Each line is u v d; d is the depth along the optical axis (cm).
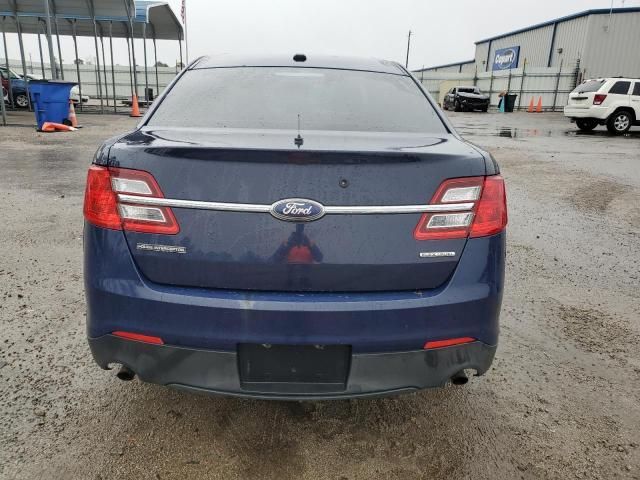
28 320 334
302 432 236
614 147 1384
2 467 208
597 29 3488
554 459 223
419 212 189
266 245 184
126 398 257
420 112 265
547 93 3712
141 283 190
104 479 205
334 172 183
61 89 1390
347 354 191
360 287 189
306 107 256
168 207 186
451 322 193
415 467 217
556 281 437
